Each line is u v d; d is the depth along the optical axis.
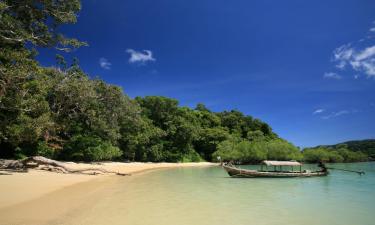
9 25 20.48
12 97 21.06
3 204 11.04
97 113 38.59
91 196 14.25
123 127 48.91
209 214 11.18
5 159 29.16
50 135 32.91
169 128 64.44
